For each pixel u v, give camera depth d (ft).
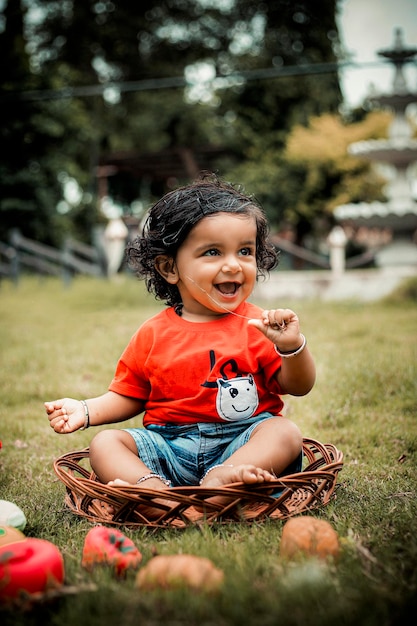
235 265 7.95
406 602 4.64
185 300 8.38
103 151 67.72
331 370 14.73
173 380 7.95
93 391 14.42
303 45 64.95
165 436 8.00
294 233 64.95
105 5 65.87
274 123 64.44
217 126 63.93
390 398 12.87
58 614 4.82
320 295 34.04
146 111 65.16
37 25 65.46
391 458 9.55
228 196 8.25
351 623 4.42
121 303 32.27
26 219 53.36
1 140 51.72
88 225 61.46
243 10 65.98
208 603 4.62
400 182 34.65
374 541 5.94
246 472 6.38
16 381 15.57
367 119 60.34
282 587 4.83
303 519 5.78
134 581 5.17
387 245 35.55
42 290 39.17
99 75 67.15
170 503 6.72
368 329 21.94
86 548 5.59
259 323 7.47
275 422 7.51
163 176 72.49
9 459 10.02
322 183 59.16
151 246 8.53
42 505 7.77
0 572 4.94
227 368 7.91
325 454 8.06
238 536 6.28
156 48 66.85
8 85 50.57
